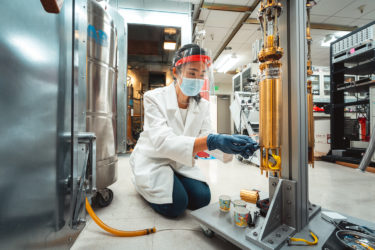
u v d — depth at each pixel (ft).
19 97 0.99
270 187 2.78
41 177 1.22
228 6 11.43
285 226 2.56
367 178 6.47
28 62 1.07
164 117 3.67
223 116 29.76
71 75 1.69
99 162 3.96
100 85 4.00
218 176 6.59
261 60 2.26
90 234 3.04
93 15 3.82
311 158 3.10
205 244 2.79
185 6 11.25
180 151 2.96
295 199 2.49
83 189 2.05
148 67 18.43
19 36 0.98
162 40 14.73
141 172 3.89
